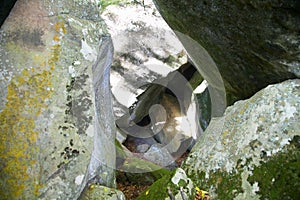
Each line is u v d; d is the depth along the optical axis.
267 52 2.56
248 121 2.58
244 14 2.45
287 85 2.52
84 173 2.23
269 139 2.37
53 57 2.27
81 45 2.41
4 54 2.16
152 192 2.54
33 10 2.31
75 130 2.23
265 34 2.43
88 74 2.39
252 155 2.40
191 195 2.40
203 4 2.74
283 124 2.36
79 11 2.58
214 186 2.53
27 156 2.05
